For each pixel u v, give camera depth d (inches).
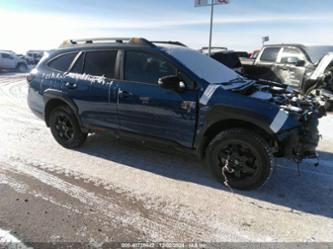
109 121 159.2
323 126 243.9
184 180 141.8
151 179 142.3
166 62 140.0
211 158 134.7
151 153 175.0
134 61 149.4
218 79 144.0
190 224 107.3
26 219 107.3
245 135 123.0
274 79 360.5
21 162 159.9
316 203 122.5
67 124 179.3
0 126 229.3
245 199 125.2
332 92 297.4
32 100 190.2
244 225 107.2
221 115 125.0
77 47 173.2
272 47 370.0
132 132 153.3
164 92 137.8
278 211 116.4
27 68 1022.4
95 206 117.2
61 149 180.9
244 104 121.6
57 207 115.7
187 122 134.2
